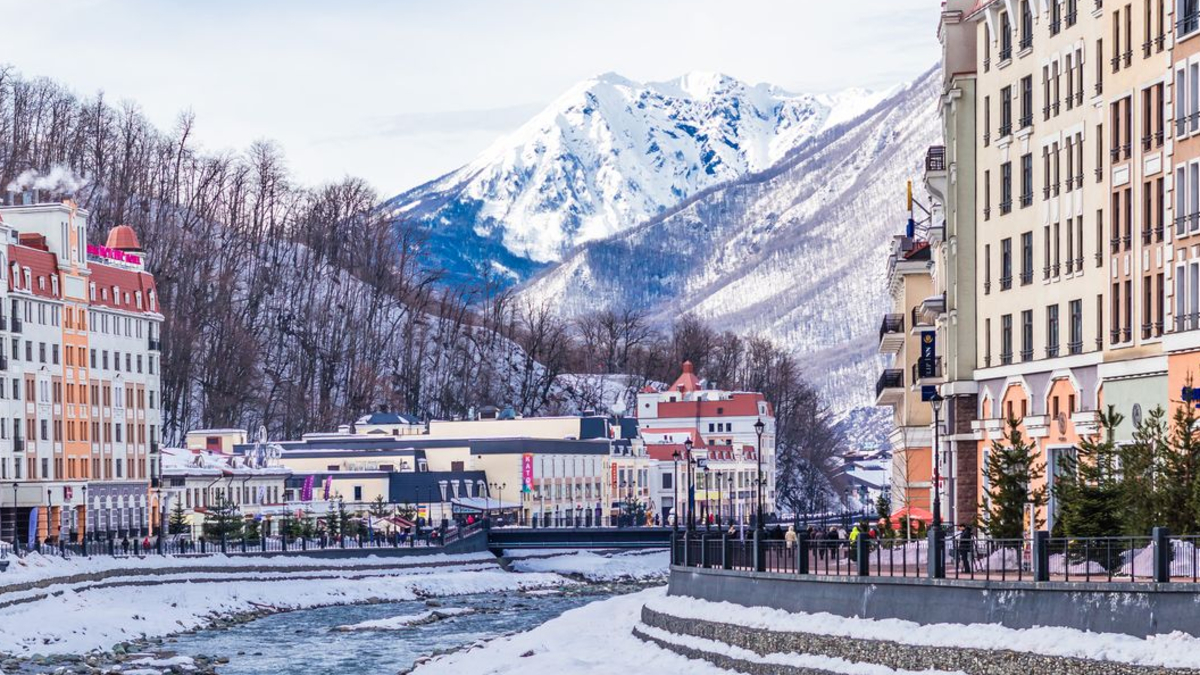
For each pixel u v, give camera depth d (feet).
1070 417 370.12
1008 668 230.48
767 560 318.86
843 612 282.77
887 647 261.03
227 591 588.91
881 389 548.72
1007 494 316.60
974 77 433.48
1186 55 307.37
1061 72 378.12
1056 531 275.59
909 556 268.62
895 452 580.71
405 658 420.36
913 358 517.55
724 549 341.62
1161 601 208.03
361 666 404.36
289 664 409.08
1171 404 310.65
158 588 562.66
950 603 250.78
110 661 412.16
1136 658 206.90
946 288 449.89
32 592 483.92
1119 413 341.82
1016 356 402.11
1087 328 363.97
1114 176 345.72
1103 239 354.74
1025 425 392.47
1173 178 313.53
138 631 481.46
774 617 305.32
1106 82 349.00
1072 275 372.17
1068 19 374.84
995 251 414.00
